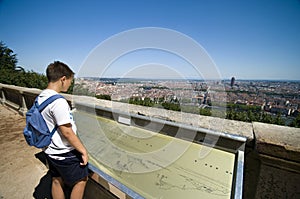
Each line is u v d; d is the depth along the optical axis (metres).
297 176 1.10
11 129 4.18
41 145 1.34
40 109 1.28
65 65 1.44
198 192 1.17
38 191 2.19
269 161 1.18
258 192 1.30
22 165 2.73
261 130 1.34
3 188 2.23
